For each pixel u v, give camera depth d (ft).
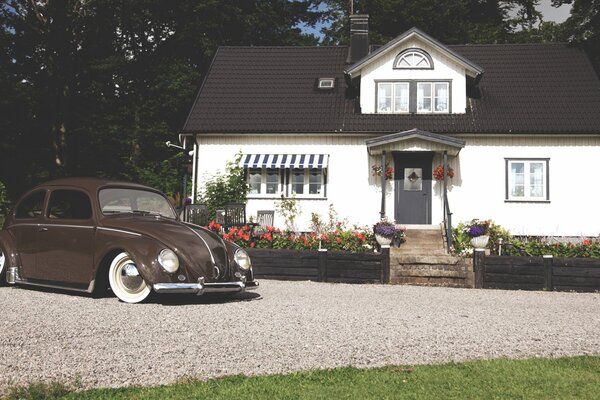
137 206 30.94
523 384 15.69
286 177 68.80
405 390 15.01
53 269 29.27
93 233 28.27
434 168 67.31
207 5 110.52
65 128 93.30
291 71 79.61
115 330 21.03
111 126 97.35
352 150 68.49
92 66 95.76
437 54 70.23
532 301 34.63
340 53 83.35
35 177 87.40
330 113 70.95
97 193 29.58
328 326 23.02
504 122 67.26
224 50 84.23
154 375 16.10
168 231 28.02
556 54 79.20
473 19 128.88
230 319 23.65
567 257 45.73
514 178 66.64
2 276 31.32
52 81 92.32
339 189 68.08
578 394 14.87
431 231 59.82
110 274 27.61
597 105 68.95
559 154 66.18
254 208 68.74
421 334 22.11
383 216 62.64
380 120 69.10
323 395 14.46
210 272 27.63
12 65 93.35
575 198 65.72
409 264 46.98
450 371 16.89
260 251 44.55
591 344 21.42
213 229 48.62
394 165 67.97
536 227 65.87
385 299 33.12
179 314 24.36
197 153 69.87
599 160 65.72
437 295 36.50
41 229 29.89
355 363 17.84
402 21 115.65
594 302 34.99
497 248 49.96
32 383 15.01
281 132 68.13
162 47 119.85
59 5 90.89
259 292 34.27
